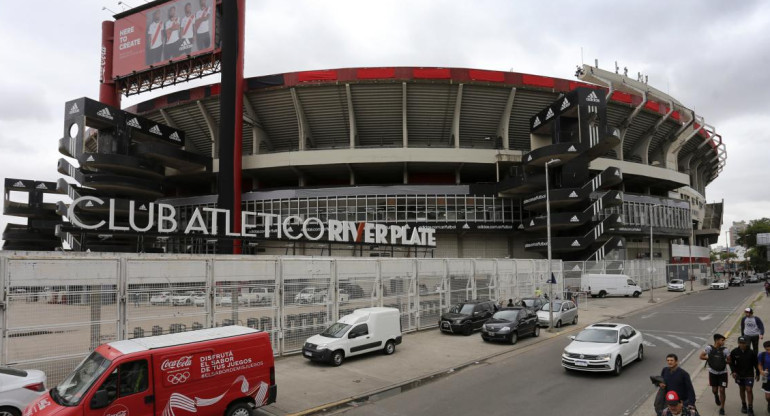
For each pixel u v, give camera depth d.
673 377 8.73
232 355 9.67
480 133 57.19
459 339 21.28
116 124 49.34
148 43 57.34
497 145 56.19
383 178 60.44
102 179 47.88
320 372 15.04
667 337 21.20
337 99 52.84
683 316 29.81
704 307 35.47
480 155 53.56
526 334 21.31
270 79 52.03
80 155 46.59
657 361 16.22
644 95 57.38
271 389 10.21
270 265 16.86
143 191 50.56
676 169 69.19
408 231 42.78
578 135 49.16
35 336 11.43
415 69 50.53
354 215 53.22
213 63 53.72
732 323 25.86
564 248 49.09
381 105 53.38
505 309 22.02
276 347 16.83
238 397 9.62
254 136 56.16
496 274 30.56
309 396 12.47
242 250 48.19
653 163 66.75
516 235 57.06
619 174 48.50
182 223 59.34
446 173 58.28
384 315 18.03
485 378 14.37
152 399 8.48
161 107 57.25
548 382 13.67
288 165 53.03
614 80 63.81
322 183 62.03
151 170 51.38
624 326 16.17
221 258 15.42
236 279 15.80
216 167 56.59
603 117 47.19
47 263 11.77
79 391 8.07
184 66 55.81
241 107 51.56
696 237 98.00
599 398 11.90
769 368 9.55
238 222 50.09
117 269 12.99
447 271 25.92
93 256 12.76
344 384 13.66
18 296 11.23
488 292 29.45
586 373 14.77
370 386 13.50
